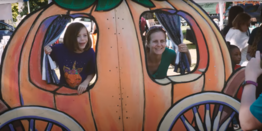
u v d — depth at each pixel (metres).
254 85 1.31
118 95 2.23
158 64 2.38
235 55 2.56
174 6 2.33
